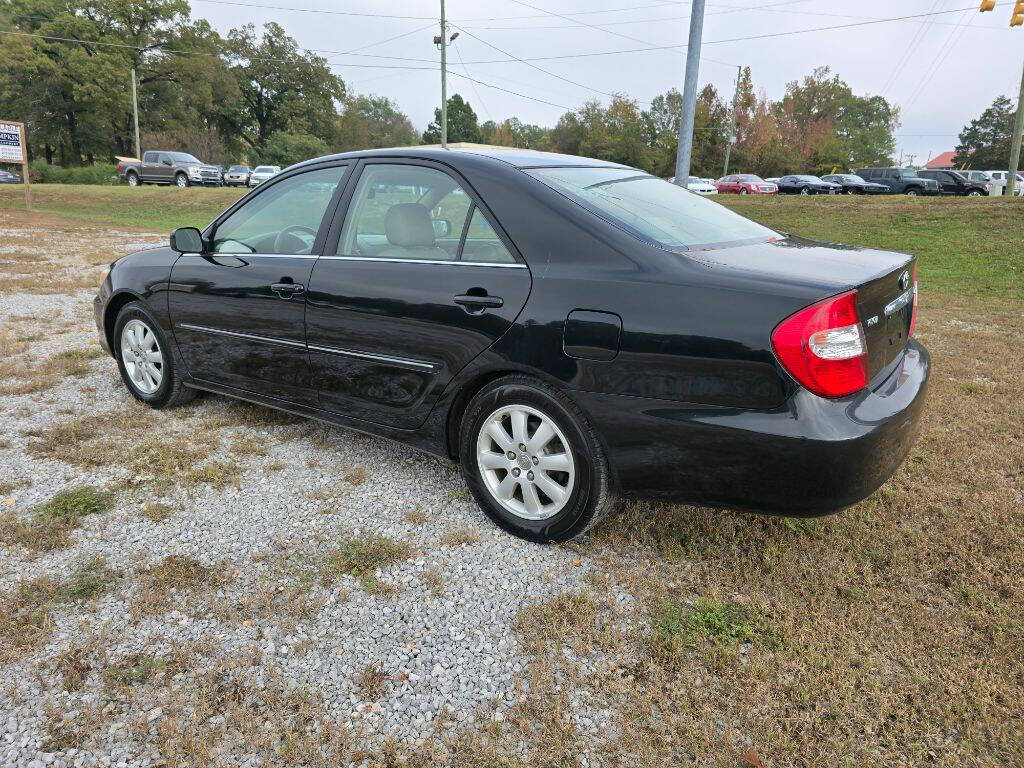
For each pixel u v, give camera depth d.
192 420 4.04
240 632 2.24
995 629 2.26
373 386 3.11
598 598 2.45
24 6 54.69
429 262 2.88
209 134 60.53
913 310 2.90
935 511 3.03
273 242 3.54
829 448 2.13
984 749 1.82
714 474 2.31
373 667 2.10
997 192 30.17
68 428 3.80
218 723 1.88
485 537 2.83
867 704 1.97
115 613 2.31
